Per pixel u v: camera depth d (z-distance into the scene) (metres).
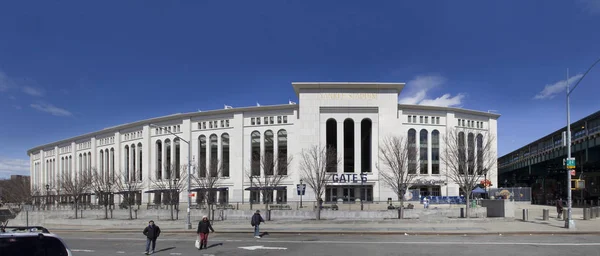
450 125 69.81
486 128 74.12
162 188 65.56
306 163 59.28
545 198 64.88
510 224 29.05
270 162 60.41
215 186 64.44
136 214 49.19
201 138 74.06
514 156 92.75
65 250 8.84
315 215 38.31
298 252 18.08
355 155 66.75
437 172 68.62
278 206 51.16
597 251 17.20
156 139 78.31
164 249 20.25
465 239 22.03
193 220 41.03
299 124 67.50
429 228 27.34
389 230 26.48
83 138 96.06
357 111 67.62
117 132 85.56
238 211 41.16
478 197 62.41
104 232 33.72
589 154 51.75
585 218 31.77
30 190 95.44
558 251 17.27
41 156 111.75
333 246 19.97
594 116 49.25
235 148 70.50
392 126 66.94
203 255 17.84
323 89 68.00
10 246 8.34
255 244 21.33
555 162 69.94
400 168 43.62
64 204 83.25
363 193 66.31
